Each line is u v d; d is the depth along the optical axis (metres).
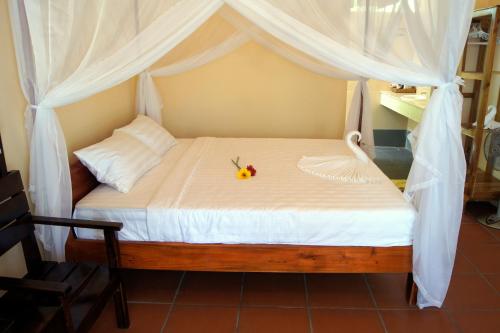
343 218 2.13
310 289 2.44
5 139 2.00
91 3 1.91
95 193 2.42
